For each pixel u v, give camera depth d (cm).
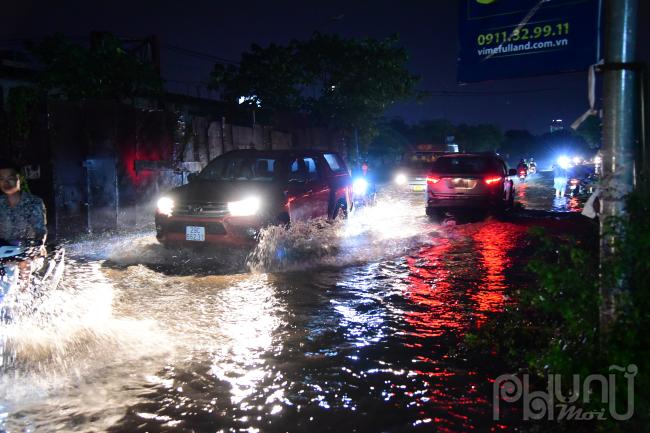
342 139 2705
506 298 648
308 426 362
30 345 496
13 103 993
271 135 2022
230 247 845
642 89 386
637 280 354
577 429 354
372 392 408
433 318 578
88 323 558
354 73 2542
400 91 2598
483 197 1325
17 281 538
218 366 455
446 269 811
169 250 895
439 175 1350
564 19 500
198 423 366
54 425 363
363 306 623
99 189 1123
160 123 1327
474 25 529
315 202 1012
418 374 438
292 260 859
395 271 798
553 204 1817
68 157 1062
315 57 2500
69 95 1427
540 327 473
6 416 374
